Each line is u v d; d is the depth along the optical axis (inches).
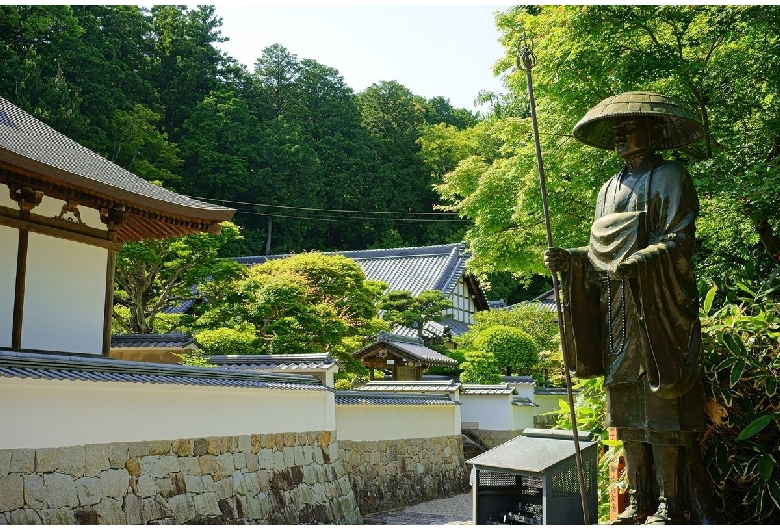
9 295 372.5
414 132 2085.4
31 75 1159.6
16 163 336.5
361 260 1535.4
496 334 1098.7
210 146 1695.4
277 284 690.8
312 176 1800.0
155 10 1845.5
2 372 259.3
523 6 532.4
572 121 443.2
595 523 181.8
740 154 391.2
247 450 421.1
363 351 920.9
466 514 612.7
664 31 419.8
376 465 646.5
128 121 1409.9
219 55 1913.1
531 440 196.5
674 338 148.4
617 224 157.5
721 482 186.4
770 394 180.5
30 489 271.4
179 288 744.3
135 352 630.5
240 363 537.0
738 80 388.8
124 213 435.2
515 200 558.9
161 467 346.9
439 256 1470.2
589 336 166.2
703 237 377.1
